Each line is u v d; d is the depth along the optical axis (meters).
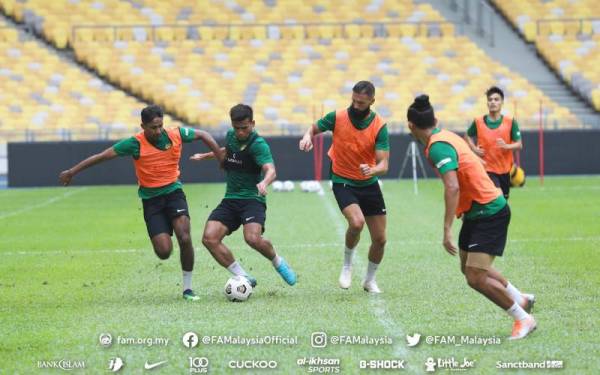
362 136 38.38
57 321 33.97
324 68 137.38
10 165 114.00
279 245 55.56
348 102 131.88
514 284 40.38
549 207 78.19
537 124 124.00
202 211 79.12
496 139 55.50
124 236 62.28
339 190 39.28
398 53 140.62
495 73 137.75
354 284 41.53
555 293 38.09
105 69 134.88
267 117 128.00
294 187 108.44
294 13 148.00
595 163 118.75
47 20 142.75
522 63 142.50
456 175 29.23
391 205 81.56
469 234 30.83
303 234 61.03
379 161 38.31
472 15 152.38
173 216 38.44
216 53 138.75
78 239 60.94
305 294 39.03
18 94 128.38
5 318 34.72
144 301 37.94
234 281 37.59
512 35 149.75
